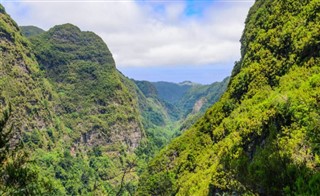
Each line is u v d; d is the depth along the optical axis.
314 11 75.00
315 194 16.20
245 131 63.75
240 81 96.88
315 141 26.75
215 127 102.50
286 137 47.09
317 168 23.86
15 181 15.33
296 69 71.19
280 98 59.50
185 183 91.56
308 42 70.81
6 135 15.12
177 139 127.31
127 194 121.50
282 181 18.05
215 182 60.75
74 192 167.62
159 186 109.00
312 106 41.16
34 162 16.41
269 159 19.09
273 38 89.00
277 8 94.88
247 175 19.19
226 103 100.12
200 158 98.69
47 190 16.78
